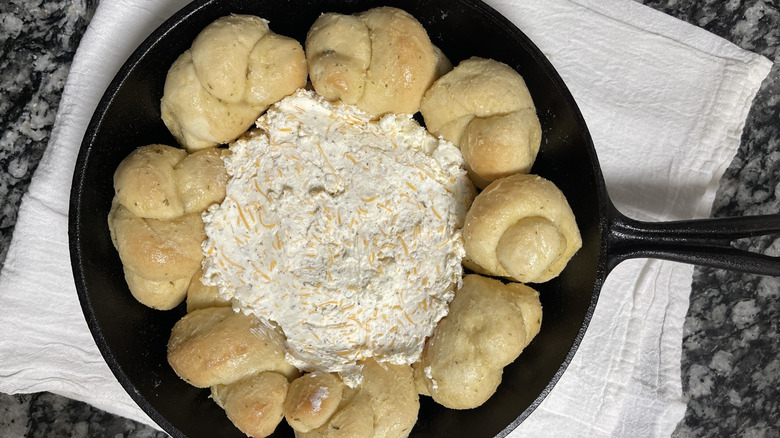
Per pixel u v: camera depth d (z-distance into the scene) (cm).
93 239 39
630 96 46
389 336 40
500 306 38
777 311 48
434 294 40
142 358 40
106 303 40
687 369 48
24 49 46
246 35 38
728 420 48
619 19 47
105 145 39
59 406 47
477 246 38
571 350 39
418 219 40
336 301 39
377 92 39
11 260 44
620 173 47
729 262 38
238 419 37
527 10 46
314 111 40
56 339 45
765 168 48
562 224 38
